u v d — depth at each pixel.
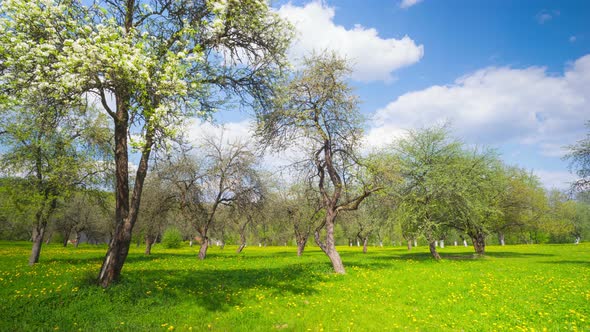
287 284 13.93
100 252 37.50
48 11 8.97
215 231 38.94
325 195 18.55
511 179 37.94
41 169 20.52
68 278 13.26
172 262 24.80
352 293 12.46
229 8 10.84
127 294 10.48
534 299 11.68
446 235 36.09
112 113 10.84
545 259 30.12
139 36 11.06
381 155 18.58
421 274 17.69
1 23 8.66
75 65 8.54
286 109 16.69
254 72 13.63
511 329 8.33
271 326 8.47
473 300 11.62
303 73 17.19
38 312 8.98
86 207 46.91
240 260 28.39
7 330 7.75
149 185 30.61
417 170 28.22
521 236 76.25
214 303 10.46
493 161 31.94
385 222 29.62
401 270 19.55
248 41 12.68
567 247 53.88
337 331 8.12
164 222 34.75
